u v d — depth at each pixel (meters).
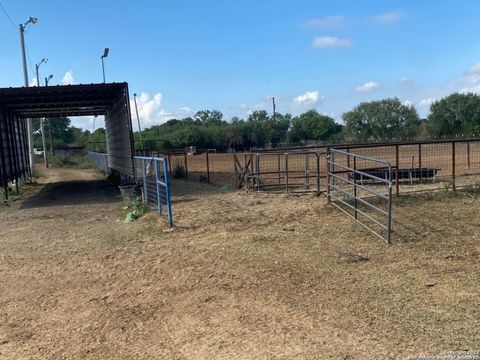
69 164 53.62
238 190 15.05
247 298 5.44
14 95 17.98
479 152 27.12
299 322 4.68
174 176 22.42
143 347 4.45
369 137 81.75
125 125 17.95
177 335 4.65
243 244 7.87
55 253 8.46
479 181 12.48
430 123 76.81
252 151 15.83
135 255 7.83
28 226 11.70
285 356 4.02
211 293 5.70
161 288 6.08
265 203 11.77
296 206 10.83
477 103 70.62
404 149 31.44
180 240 8.62
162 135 76.50
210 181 19.34
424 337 4.14
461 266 6.11
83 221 11.93
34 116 28.22
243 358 4.05
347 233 8.12
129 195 14.27
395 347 4.00
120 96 18.92
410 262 6.39
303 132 85.00
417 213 9.18
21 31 31.73
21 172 24.84
